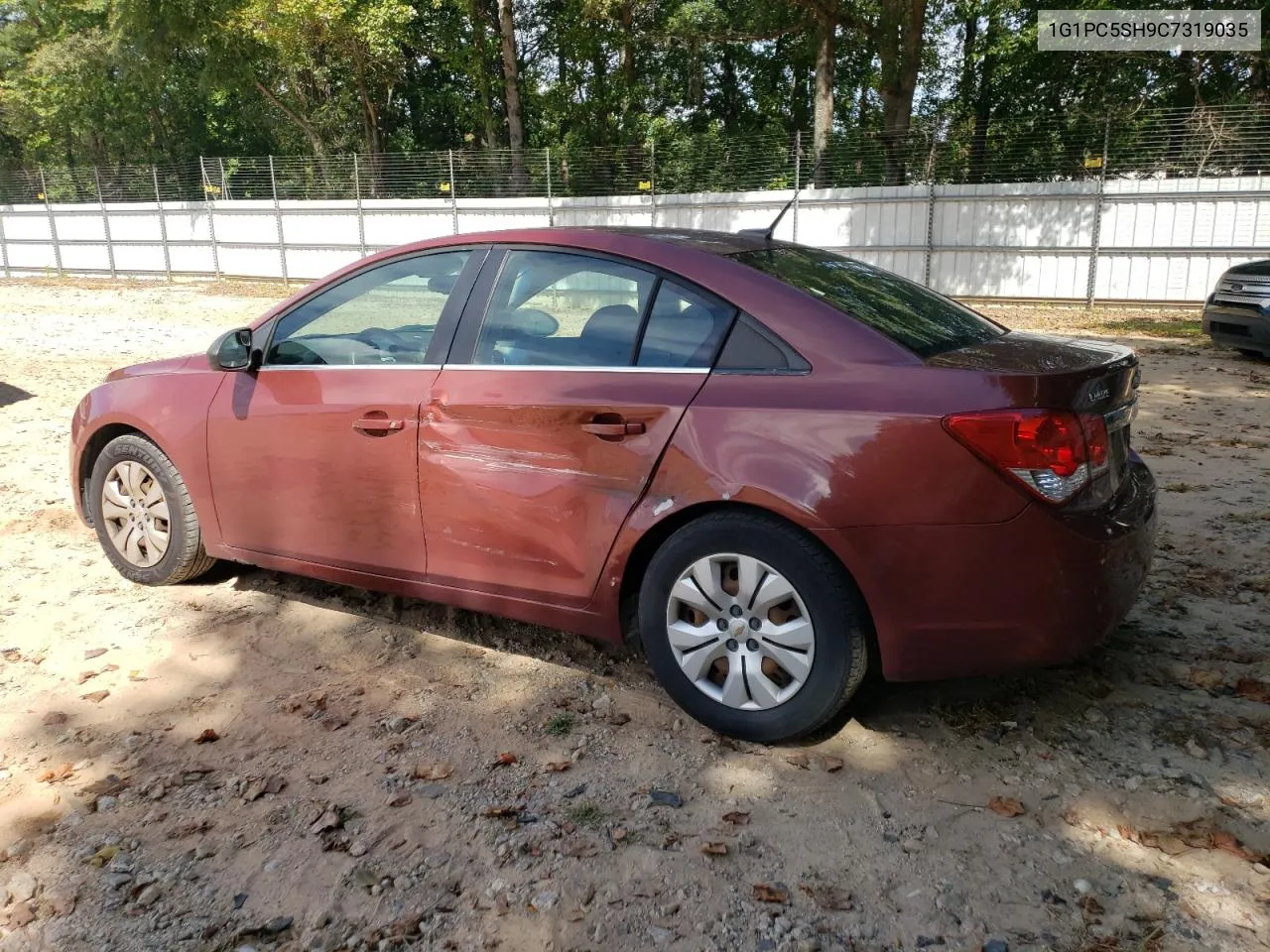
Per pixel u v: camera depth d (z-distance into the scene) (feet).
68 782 9.99
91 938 7.83
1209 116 61.31
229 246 96.22
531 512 11.25
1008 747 10.49
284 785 9.91
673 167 77.41
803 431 9.71
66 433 26.76
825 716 10.02
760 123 116.16
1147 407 29.73
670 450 10.32
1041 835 9.02
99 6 113.09
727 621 10.32
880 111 111.24
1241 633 13.12
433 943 7.77
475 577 11.91
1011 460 9.14
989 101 97.86
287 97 115.65
